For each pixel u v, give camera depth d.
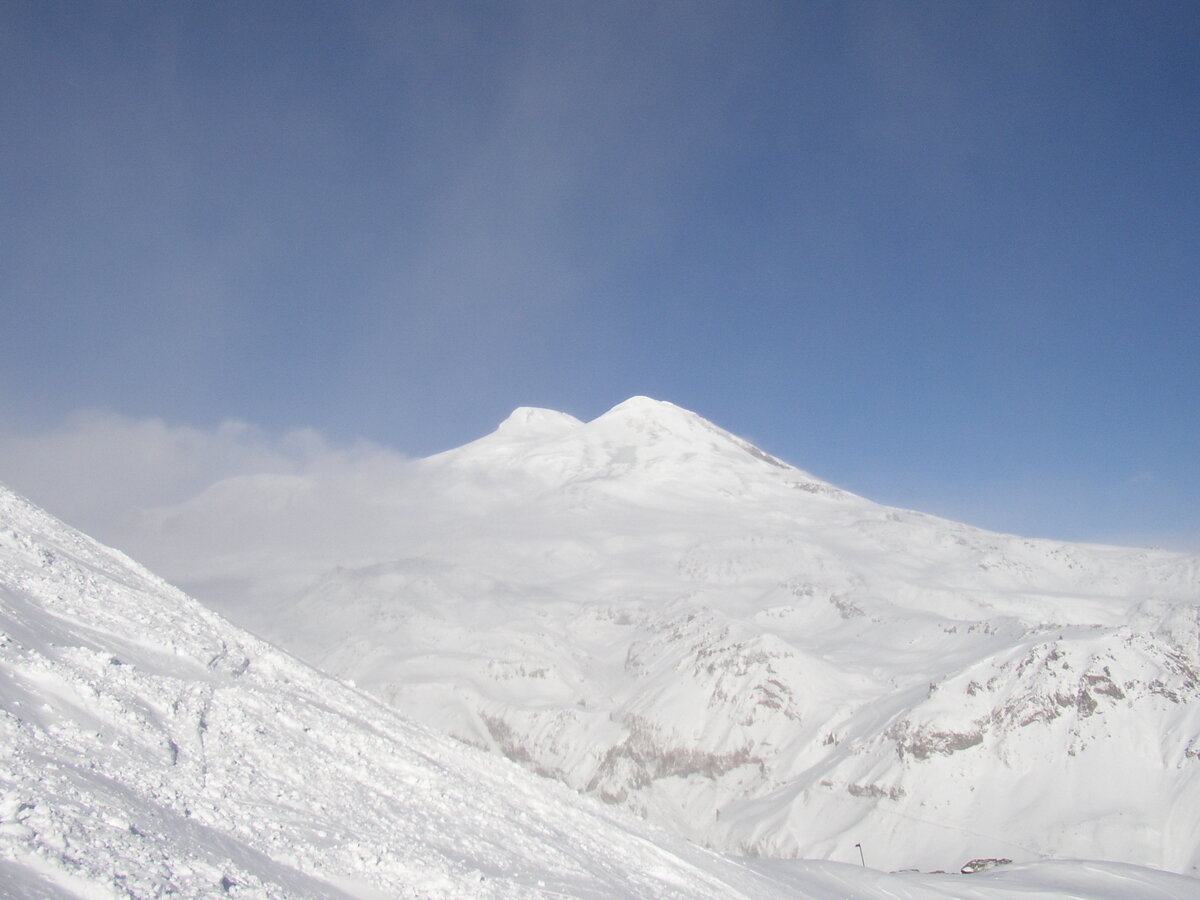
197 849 13.20
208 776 16.55
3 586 20.19
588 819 29.67
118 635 21.58
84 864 10.93
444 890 16.39
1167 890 53.66
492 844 21.48
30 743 13.59
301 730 22.05
